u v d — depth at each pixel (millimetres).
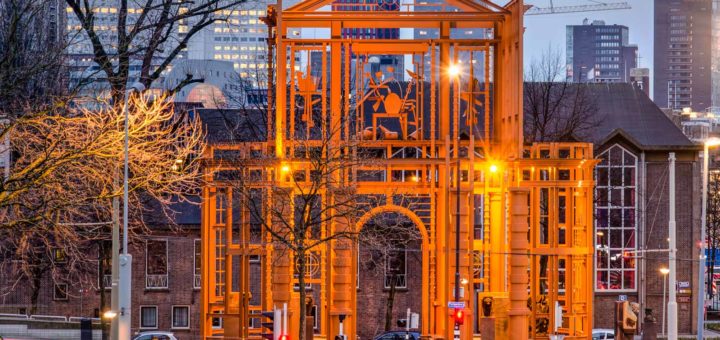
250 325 91875
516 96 83500
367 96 87062
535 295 83125
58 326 114500
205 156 83375
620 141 155000
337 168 82875
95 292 136125
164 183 92812
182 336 139375
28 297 135375
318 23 86625
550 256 82812
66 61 123062
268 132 88500
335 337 82938
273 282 82688
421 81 91188
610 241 154750
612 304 153625
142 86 83812
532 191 83562
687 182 155875
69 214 89688
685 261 155375
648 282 154125
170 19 99688
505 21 85312
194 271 139750
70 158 74812
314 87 85688
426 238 85438
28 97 85188
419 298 141000
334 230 84000
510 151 84000
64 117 82062
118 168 80875
